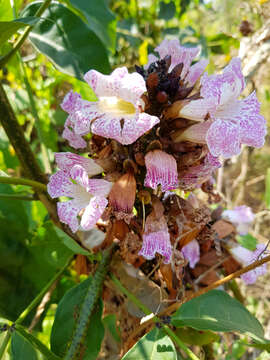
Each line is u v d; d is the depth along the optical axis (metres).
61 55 0.19
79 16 0.21
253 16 0.36
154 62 0.17
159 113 0.16
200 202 0.19
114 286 0.19
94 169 0.16
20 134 0.20
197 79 0.17
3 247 0.23
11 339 0.16
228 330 0.15
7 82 0.36
